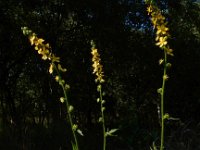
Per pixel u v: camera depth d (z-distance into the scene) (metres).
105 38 19.36
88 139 12.20
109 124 15.93
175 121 13.03
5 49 18.50
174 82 20.59
